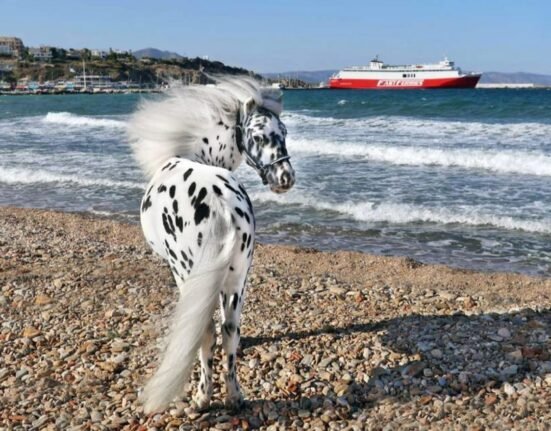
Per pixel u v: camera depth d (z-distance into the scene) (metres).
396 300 6.27
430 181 13.92
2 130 27.67
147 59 178.38
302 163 16.59
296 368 4.58
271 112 4.11
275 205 12.16
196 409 3.96
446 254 9.04
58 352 4.95
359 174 14.91
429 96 57.84
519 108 32.75
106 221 10.80
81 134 25.48
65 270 7.32
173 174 3.74
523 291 6.97
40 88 138.88
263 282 6.90
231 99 4.11
